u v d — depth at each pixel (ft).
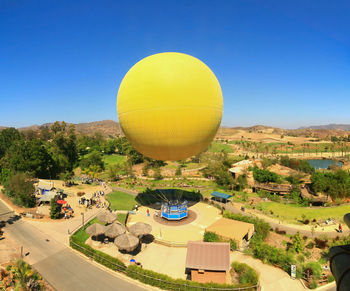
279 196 196.44
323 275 82.94
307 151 627.46
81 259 97.25
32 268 90.53
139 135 97.19
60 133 351.87
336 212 160.15
